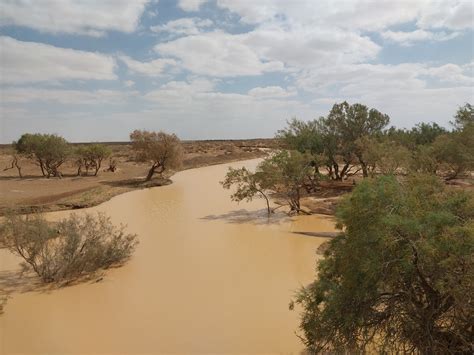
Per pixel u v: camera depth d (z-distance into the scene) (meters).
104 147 57.06
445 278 7.75
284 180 29.48
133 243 21.95
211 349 10.92
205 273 17.28
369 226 8.32
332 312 9.01
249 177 29.83
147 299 14.45
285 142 40.66
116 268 18.03
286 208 32.53
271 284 15.88
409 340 8.34
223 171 65.88
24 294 14.93
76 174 58.19
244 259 19.23
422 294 8.57
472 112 32.84
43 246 16.16
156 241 22.80
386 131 42.12
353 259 8.62
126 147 113.88
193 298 14.51
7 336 11.64
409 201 8.47
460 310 7.82
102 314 13.19
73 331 11.98
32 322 12.60
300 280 16.30
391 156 32.12
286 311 13.32
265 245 21.72
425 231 7.80
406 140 41.66
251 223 27.31
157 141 49.44
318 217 28.66
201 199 38.22
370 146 34.53
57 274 16.16
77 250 17.72
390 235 7.94
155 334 11.80
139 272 17.41
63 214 30.89
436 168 34.56
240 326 12.30
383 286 8.59
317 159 34.72
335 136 41.41
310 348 9.41
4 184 47.12
